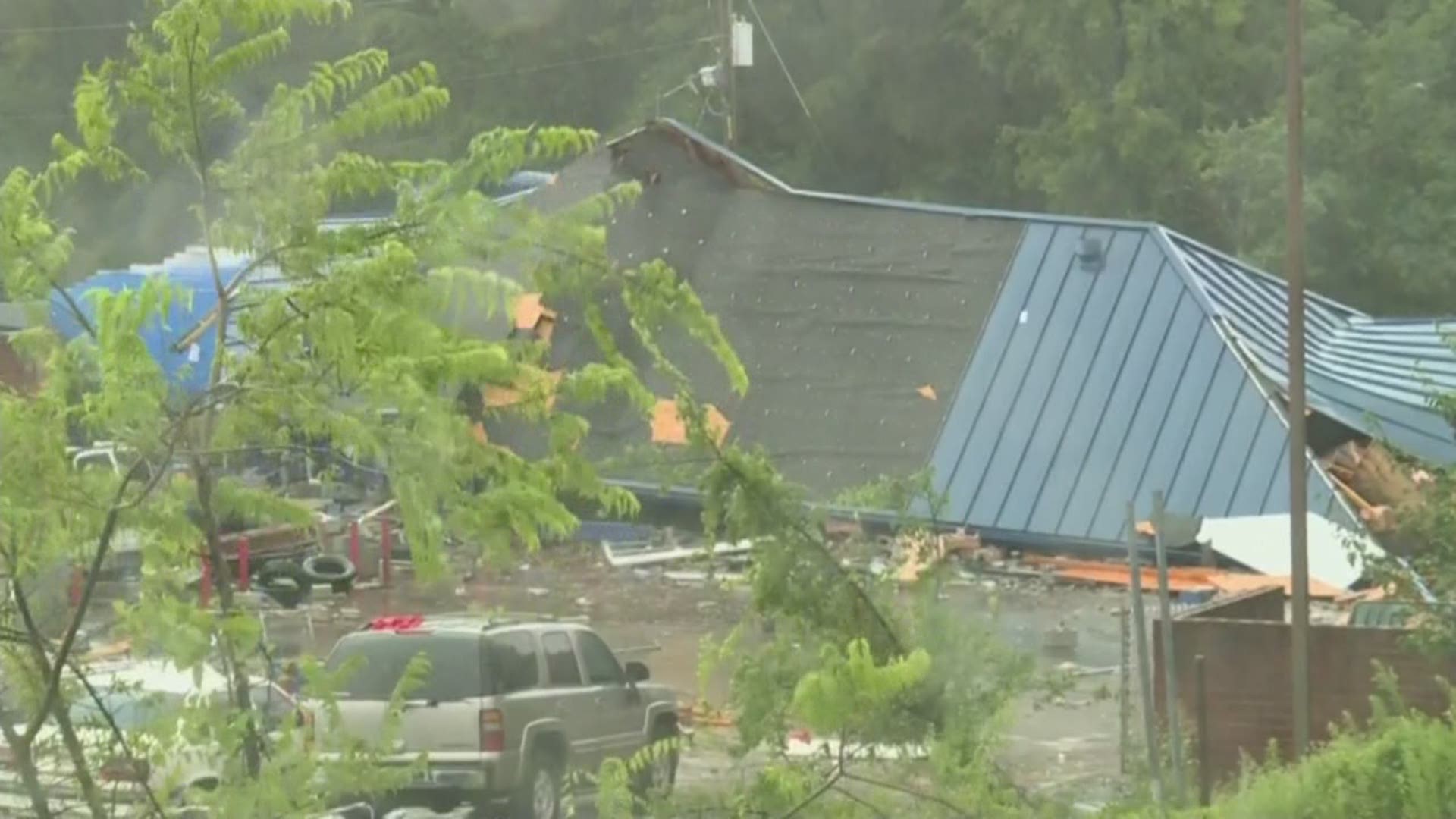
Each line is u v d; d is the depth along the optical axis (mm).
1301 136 61500
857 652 23672
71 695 21031
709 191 148375
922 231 143375
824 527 26984
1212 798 47531
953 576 27625
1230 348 128875
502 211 21422
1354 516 110562
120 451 20906
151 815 20922
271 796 20781
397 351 20562
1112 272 136500
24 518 20406
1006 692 26875
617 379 21984
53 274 21453
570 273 21656
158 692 22141
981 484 127875
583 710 64688
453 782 59656
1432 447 119875
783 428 134500
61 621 21094
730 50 184875
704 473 26312
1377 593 97375
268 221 21484
